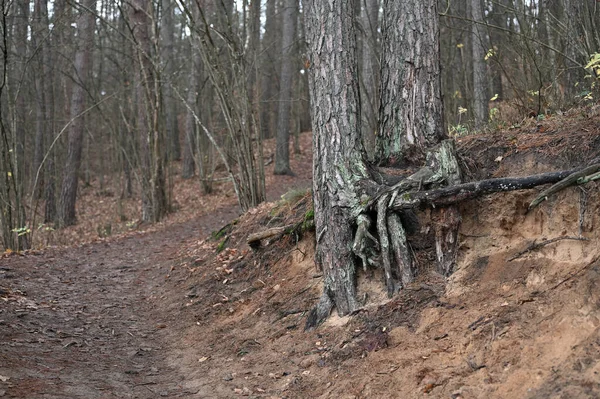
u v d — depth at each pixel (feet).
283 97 70.49
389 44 19.38
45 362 16.33
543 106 21.84
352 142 18.07
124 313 24.13
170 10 74.59
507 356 11.58
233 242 28.84
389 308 15.78
